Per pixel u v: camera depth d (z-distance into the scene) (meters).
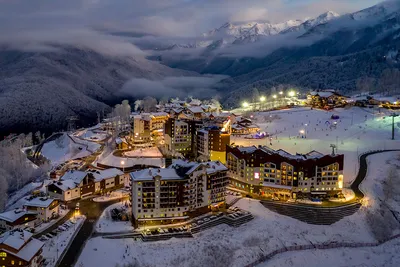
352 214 182.38
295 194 193.50
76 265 136.00
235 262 149.12
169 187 168.75
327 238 168.75
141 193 166.25
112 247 149.75
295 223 176.88
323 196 192.62
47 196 185.25
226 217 175.00
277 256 157.12
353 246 166.25
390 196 197.75
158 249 150.50
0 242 125.81
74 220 170.38
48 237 154.25
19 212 163.88
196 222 170.38
